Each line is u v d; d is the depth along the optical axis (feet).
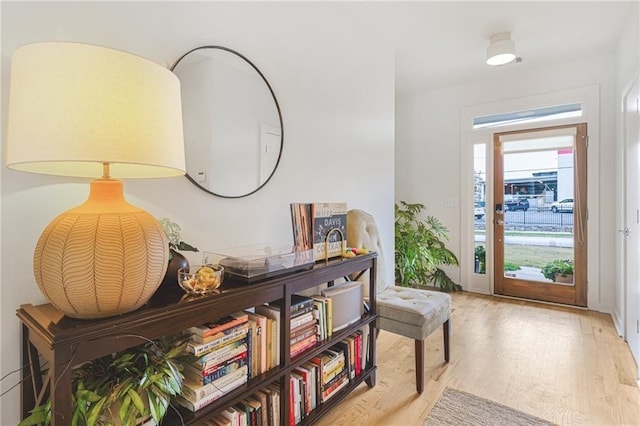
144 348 3.33
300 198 6.73
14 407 3.31
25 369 3.29
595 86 10.82
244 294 3.92
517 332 9.11
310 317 5.14
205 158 4.96
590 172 10.99
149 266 2.94
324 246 5.77
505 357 7.61
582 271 11.25
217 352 3.78
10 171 3.29
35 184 3.44
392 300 6.78
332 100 7.61
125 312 2.93
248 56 5.61
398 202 14.93
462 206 13.47
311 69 6.98
